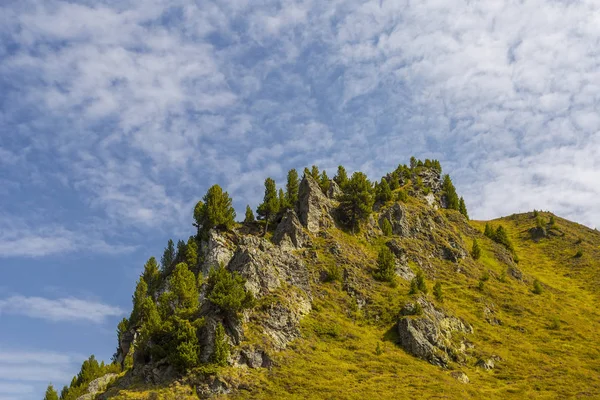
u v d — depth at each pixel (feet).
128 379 327.67
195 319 338.54
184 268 376.27
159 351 326.85
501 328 440.45
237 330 334.44
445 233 568.41
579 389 340.59
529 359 390.42
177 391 298.76
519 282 547.49
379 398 301.43
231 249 476.13
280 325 354.54
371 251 490.90
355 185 528.22
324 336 369.09
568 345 420.77
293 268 415.23
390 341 382.01
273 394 301.43
